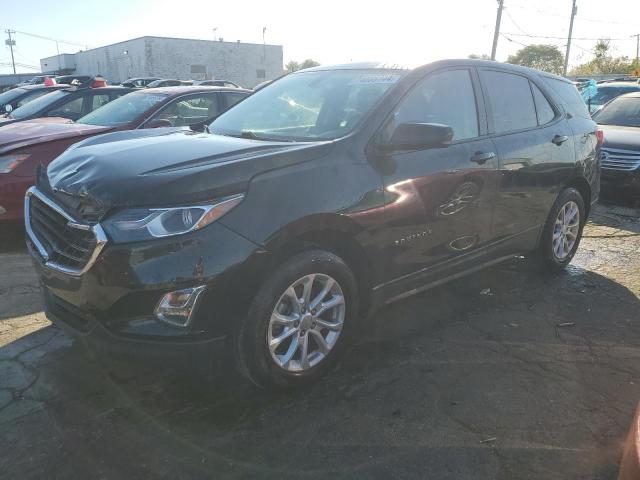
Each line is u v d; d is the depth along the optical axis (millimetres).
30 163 5562
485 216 4031
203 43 50000
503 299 4496
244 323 2812
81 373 3262
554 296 4574
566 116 4969
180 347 2652
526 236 4582
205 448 2639
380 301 3502
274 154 2943
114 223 2637
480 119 4062
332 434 2752
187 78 49812
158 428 2779
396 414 2918
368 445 2672
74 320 2928
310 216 2900
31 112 8398
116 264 2596
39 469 2477
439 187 3578
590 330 3949
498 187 4074
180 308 2613
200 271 2600
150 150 3164
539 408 2988
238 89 7867
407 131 3256
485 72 4250
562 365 3443
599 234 6527
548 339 3795
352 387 3174
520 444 2691
